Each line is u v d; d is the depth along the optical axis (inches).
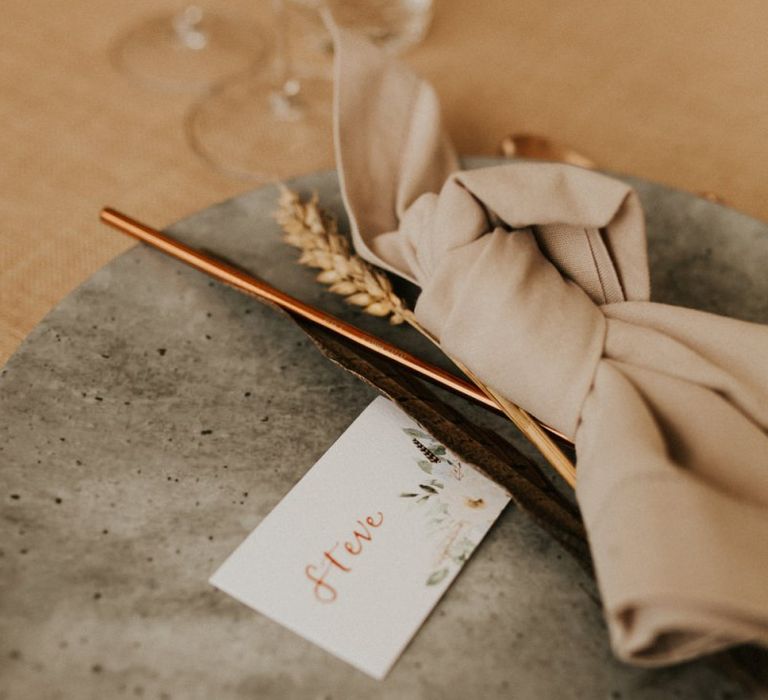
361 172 14.8
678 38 27.4
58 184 22.6
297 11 25.9
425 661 10.9
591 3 28.7
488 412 13.1
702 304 14.2
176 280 14.3
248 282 13.7
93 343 13.5
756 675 10.7
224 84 26.0
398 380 12.9
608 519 10.6
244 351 13.5
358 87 14.9
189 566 11.4
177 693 10.5
